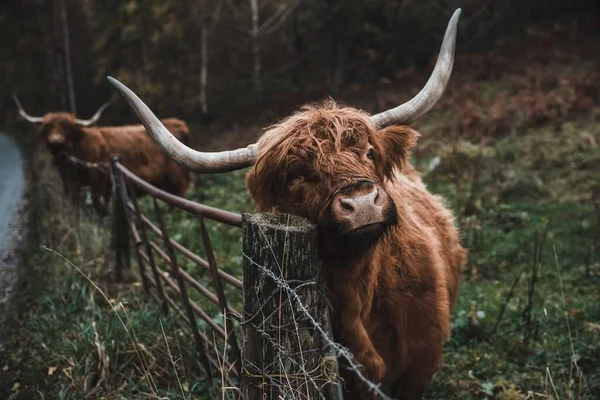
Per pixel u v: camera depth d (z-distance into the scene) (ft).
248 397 8.25
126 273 19.75
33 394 12.58
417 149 42.19
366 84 68.54
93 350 13.57
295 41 80.02
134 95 9.11
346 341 9.20
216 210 11.02
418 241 10.82
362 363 9.29
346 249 8.19
